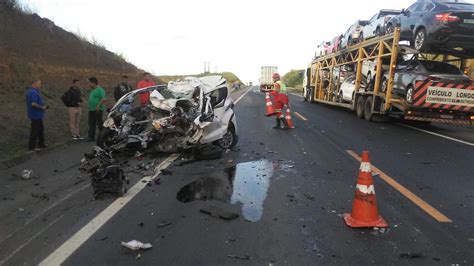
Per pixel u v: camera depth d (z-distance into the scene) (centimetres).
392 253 420
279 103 1422
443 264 398
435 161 884
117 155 915
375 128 1448
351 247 434
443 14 1270
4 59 1516
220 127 960
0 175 744
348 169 800
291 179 718
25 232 473
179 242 443
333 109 2314
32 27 2061
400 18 1530
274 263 395
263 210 550
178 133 883
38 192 636
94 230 476
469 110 1338
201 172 764
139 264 391
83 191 638
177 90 986
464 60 1524
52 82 1670
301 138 1194
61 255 411
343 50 2078
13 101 1262
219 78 1077
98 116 1164
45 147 973
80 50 2445
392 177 737
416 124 1608
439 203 590
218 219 514
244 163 848
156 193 625
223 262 396
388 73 1502
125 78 1359
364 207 495
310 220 514
